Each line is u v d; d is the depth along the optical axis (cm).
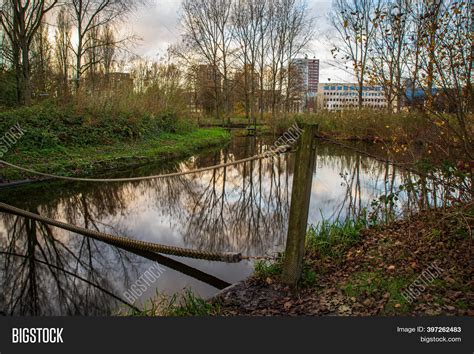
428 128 502
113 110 1545
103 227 693
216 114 3975
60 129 1276
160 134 1867
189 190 1080
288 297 368
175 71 2112
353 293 366
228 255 434
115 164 1268
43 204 850
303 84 3900
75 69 1928
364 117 2020
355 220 633
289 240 379
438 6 397
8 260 525
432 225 482
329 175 1195
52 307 394
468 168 396
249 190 1097
